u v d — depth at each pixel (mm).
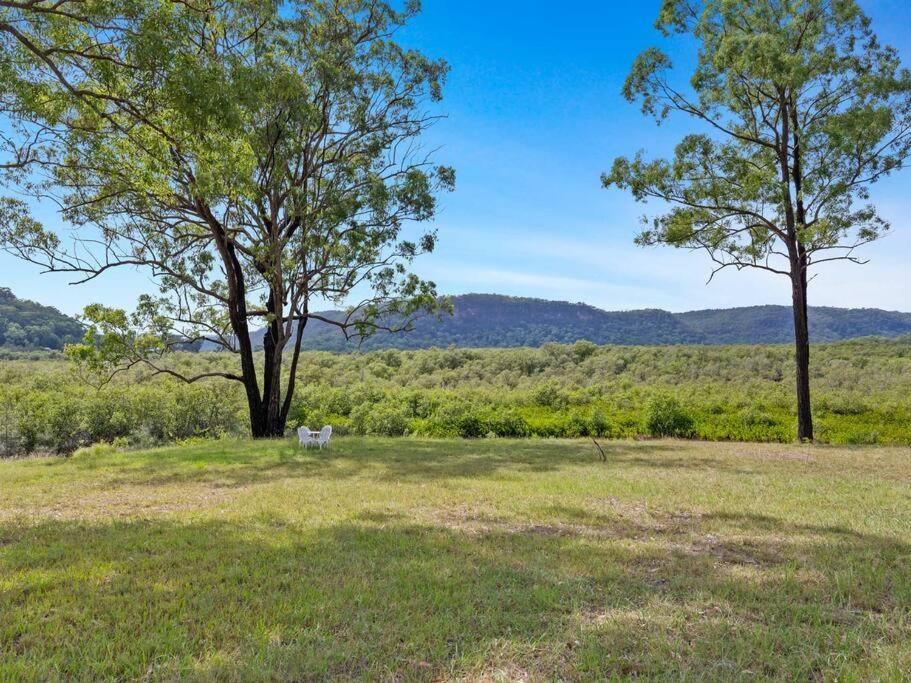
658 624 4145
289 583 4977
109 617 4215
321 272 21375
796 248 19875
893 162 18344
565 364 67625
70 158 17812
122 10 9078
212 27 16266
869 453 16078
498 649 3744
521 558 5781
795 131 19531
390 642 3822
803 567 5527
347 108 21531
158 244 20828
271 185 19797
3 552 5910
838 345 66750
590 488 10094
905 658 3576
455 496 9312
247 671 3385
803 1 18562
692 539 6633
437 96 21656
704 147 19484
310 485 10461
